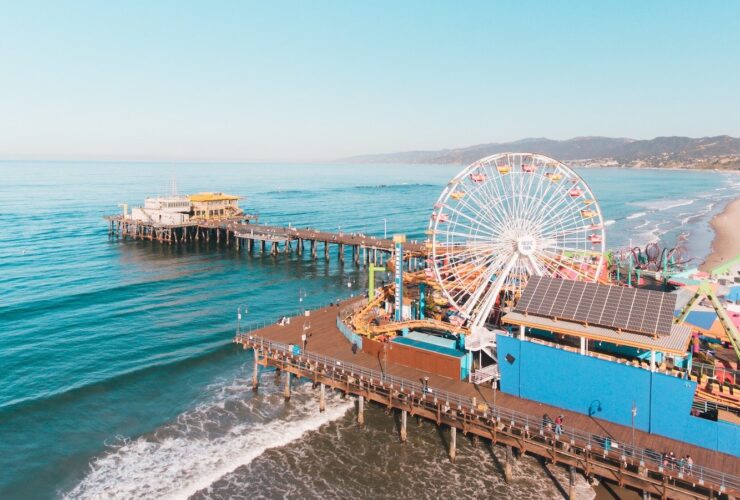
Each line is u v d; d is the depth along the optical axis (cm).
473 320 4766
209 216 13850
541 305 4100
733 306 4972
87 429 4197
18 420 4300
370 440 4059
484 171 5550
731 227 14475
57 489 3475
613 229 14538
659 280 6944
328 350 4728
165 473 3653
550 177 5275
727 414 3350
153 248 12050
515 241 5078
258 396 4769
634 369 3416
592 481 3503
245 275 9650
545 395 3772
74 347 5859
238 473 3669
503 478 3606
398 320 5084
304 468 3728
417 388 3959
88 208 18250
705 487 2906
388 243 10188
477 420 3612
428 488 3522
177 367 5378
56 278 9044
